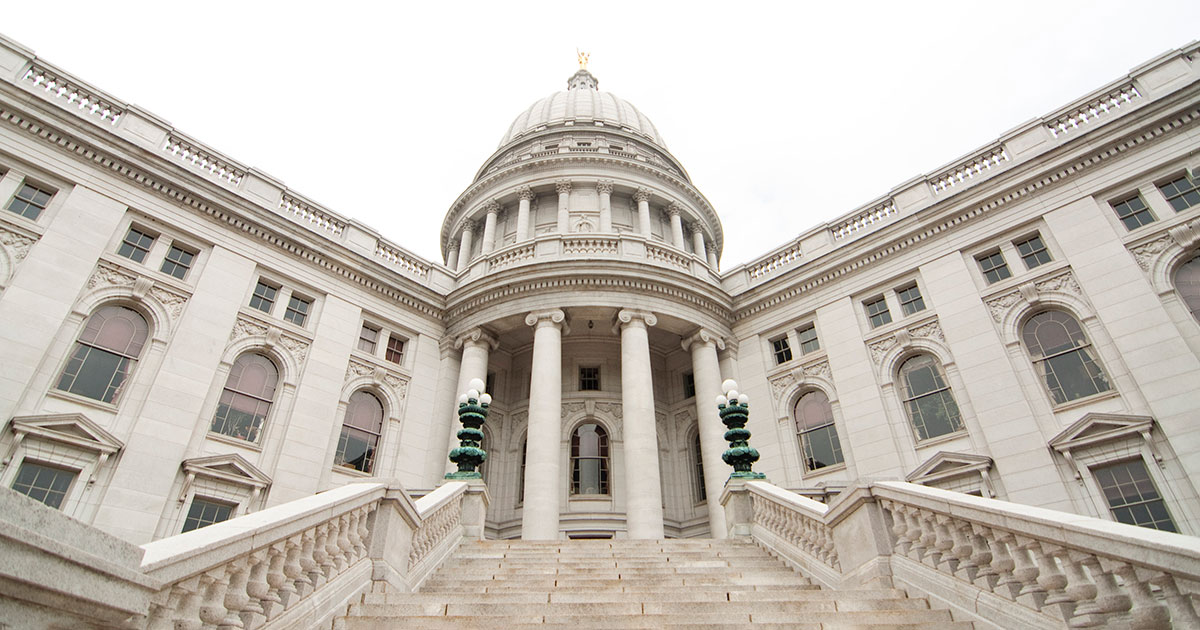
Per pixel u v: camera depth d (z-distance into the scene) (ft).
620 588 30.83
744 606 25.41
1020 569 20.79
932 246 73.15
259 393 66.13
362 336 78.18
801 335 82.07
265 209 72.08
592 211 113.39
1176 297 55.72
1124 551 16.65
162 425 56.80
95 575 11.16
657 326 84.23
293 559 20.30
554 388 74.43
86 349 56.03
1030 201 67.62
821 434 74.08
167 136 70.03
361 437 72.84
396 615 23.43
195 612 15.26
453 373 83.05
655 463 70.33
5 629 9.39
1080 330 60.54
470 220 118.62
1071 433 55.62
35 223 56.39
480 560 39.73
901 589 26.68
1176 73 63.36
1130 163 62.49
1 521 9.03
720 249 130.72
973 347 65.36
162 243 64.80
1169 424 51.78
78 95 65.05
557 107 149.07
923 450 65.00
